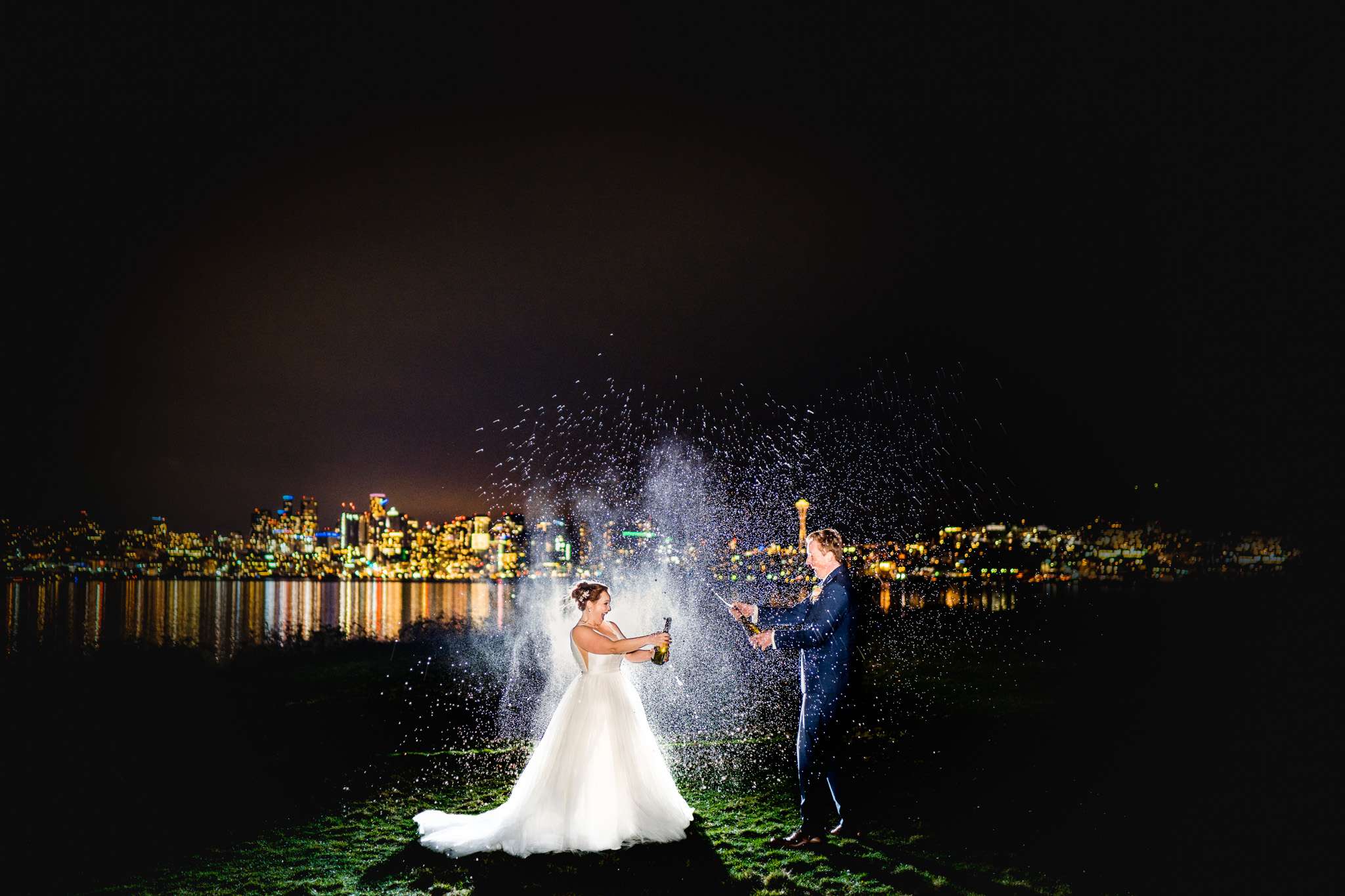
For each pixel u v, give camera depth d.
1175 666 12.00
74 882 4.18
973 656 15.09
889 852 4.33
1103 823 4.77
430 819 4.94
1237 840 4.47
